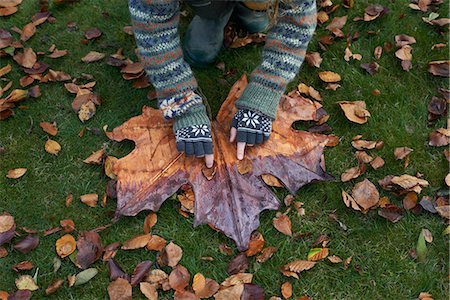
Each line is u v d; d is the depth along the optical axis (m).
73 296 1.74
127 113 2.13
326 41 2.32
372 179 1.98
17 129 2.08
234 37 2.35
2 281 1.77
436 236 1.87
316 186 1.95
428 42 2.36
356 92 2.21
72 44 2.32
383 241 1.86
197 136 1.83
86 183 1.96
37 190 1.95
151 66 1.80
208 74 2.24
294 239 1.85
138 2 1.68
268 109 1.85
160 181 1.88
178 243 1.84
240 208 1.85
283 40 1.81
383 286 1.78
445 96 2.18
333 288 1.77
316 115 2.09
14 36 2.35
